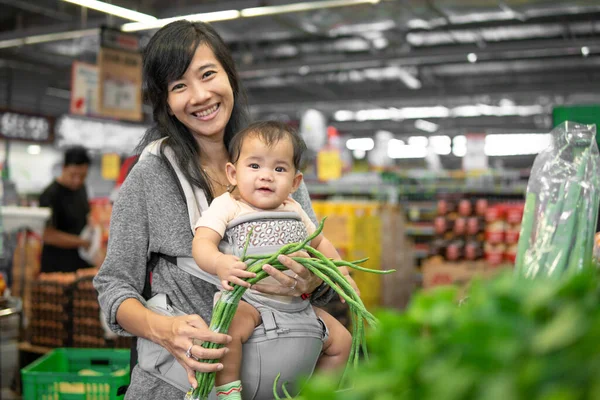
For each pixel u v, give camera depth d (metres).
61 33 10.47
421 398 0.56
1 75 17.86
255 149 1.79
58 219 5.74
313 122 15.01
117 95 8.04
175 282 1.81
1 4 12.54
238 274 1.53
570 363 0.49
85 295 4.63
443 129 25.00
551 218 1.44
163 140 1.94
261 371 1.66
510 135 25.39
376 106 19.88
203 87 1.89
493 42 14.21
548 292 0.56
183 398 1.74
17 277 7.21
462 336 0.55
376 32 12.51
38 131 15.74
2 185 9.84
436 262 7.24
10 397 5.01
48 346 4.84
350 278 1.87
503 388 0.50
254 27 12.20
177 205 1.85
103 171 13.40
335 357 1.86
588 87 17.19
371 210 7.45
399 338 0.63
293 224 1.79
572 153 1.49
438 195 8.05
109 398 2.63
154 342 1.71
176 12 7.45
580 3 9.07
